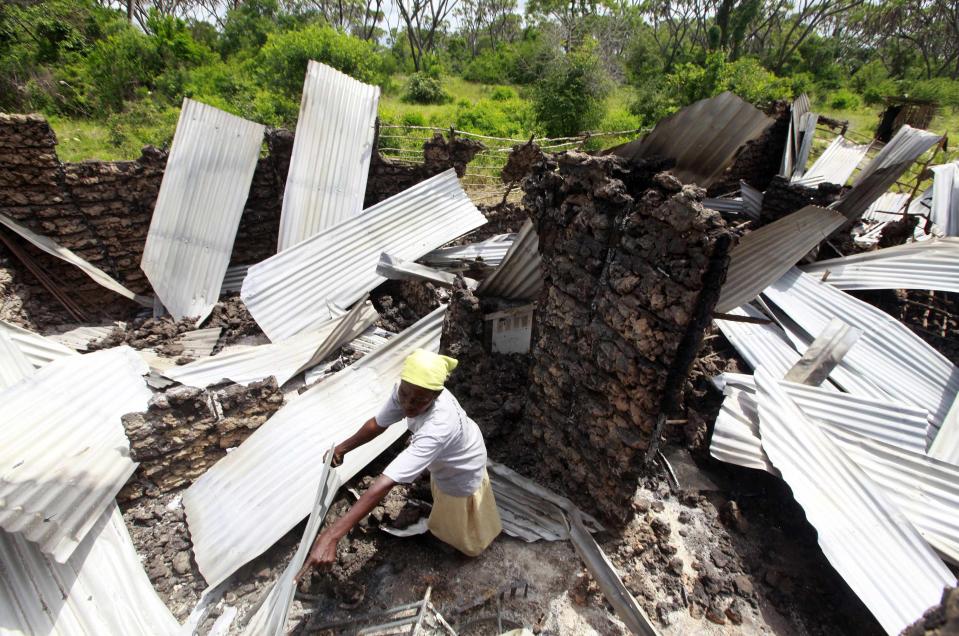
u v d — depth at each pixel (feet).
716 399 17.62
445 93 77.36
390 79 82.99
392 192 28.07
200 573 12.32
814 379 16.84
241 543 12.47
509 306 17.65
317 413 15.05
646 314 10.26
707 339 19.27
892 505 12.29
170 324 21.98
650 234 9.93
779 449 14.10
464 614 11.59
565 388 13.33
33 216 20.93
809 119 37.04
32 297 22.09
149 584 11.55
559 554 12.98
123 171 22.39
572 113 57.21
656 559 13.19
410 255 23.39
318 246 22.40
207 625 11.40
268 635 9.23
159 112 48.34
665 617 11.88
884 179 23.75
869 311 19.89
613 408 11.93
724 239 8.65
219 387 14.75
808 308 20.81
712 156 12.16
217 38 84.79
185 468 14.20
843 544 11.86
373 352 16.72
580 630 11.43
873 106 87.76
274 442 14.17
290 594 9.23
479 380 16.96
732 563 13.24
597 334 11.78
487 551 12.95
